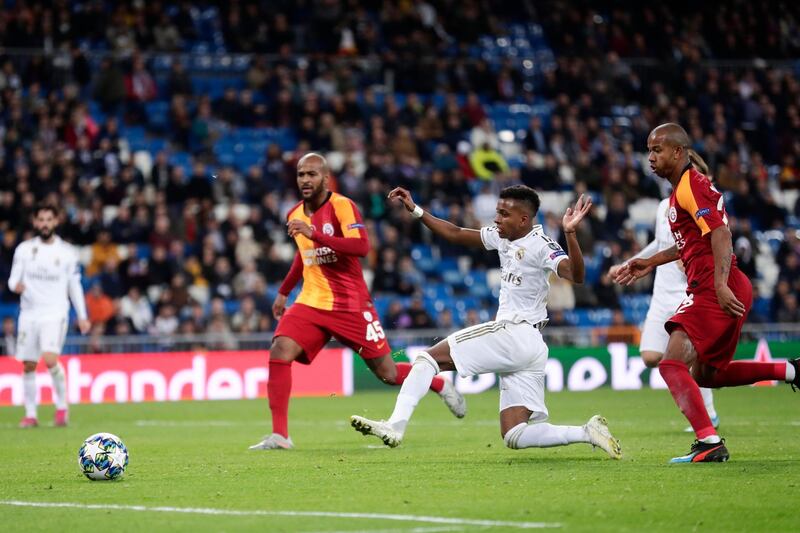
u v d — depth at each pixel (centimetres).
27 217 7175
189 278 7262
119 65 8481
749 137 9656
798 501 2064
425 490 2272
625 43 9969
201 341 6531
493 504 2064
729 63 10025
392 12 9575
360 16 9494
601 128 9250
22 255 4594
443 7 9912
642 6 10319
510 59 9612
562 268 2669
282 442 3306
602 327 7338
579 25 9912
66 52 8462
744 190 9050
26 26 8456
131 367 6325
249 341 6656
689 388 2661
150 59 8862
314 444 3475
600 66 9581
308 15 9638
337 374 6756
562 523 1853
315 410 5416
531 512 1966
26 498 2253
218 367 6481
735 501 2064
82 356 6231
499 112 9581
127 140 8469
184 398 6406
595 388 6988
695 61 9856
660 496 2133
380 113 8919
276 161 8094
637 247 8044
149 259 7075
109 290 6825
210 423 4669
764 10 10581
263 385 6581
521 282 2750
